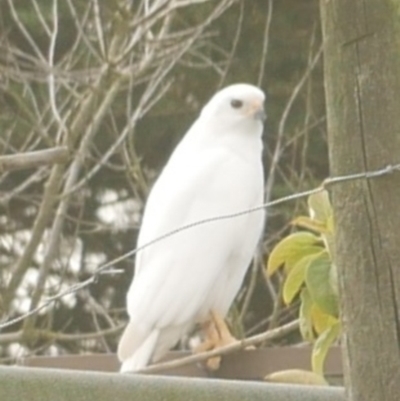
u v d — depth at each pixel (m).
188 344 13.61
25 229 19.73
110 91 12.76
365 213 5.25
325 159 19.48
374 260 5.25
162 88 18.08
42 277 13.10
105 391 5.65
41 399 5.64
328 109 5.31
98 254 20.36
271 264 7.58
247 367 9.01
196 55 18.48
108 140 18.95
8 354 17.92
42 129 13.91
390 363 5.24
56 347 18.66
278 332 8.50
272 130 19.88
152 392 5.65
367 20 5.22
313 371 7.62
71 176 13.09
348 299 5.30
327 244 7.22
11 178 19.44
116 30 12.57
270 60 20.67
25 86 15.52
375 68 5.22
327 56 5.30
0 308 13.33
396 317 5.23
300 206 16.00
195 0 12.48
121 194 20.70
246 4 20.59
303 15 20.73
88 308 19.30
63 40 19.25
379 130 5.23
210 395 5.68
